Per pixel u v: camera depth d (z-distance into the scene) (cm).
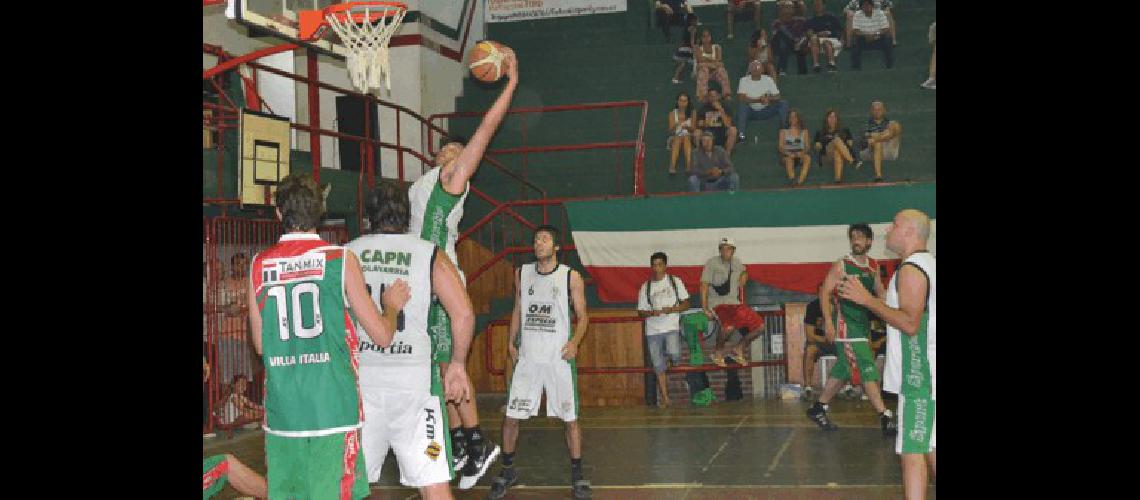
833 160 1518
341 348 415
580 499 691
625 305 1417
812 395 1252
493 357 1336
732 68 1714
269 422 416
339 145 1312
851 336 932
